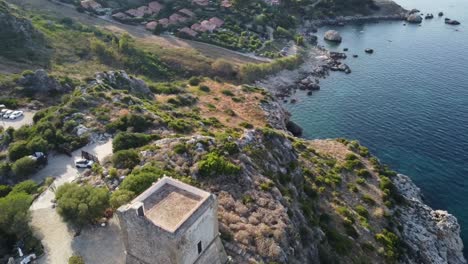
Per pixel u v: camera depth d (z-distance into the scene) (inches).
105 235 1689.2
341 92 4990.2
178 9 6998.0
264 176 2261.3
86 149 2541.8
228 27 6599.4
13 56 4284.0
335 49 6491.1
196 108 3841.0
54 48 4830.2
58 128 2716.5
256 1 7529.5
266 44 6230.3
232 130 3230.8
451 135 3934.5
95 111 2938.0
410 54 6028.5
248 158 2330.2
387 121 4271.7
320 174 2896.2
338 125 4288.9
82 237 1685.5
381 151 3806.6
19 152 2445.9
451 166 3535.9
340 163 3186.5
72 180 2132.1
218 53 5777.6
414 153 3740.2
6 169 2326.5
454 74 5216.5
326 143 3614.7
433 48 6200.8
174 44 5880.9
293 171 2669.8
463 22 7445.9
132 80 3932.1
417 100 4628.4
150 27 6348.4
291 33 6845.5
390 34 7071.9
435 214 2910.9
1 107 3181.6
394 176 3203.7
